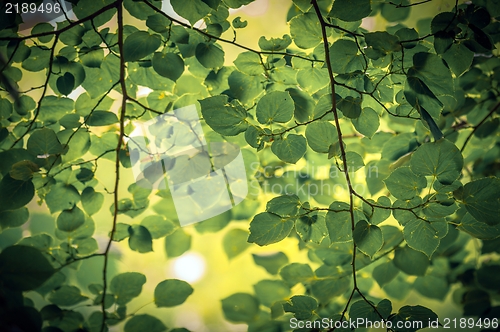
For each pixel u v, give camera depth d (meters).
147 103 1.13
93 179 1.12
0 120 1.09
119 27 1.02
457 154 0.98
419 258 1.16
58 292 1.11
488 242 1.17
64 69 1.08
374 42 1.00
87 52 1.07
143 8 1.05
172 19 1.00
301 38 1.05
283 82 1.08
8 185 1.02
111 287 1.10
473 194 0.99
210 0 0.97
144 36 1.03
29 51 1.05
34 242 1.11
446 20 1.00
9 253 0.97
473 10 1.00
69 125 1.10
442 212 1.01
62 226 1.10
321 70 1.07
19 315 1.01
